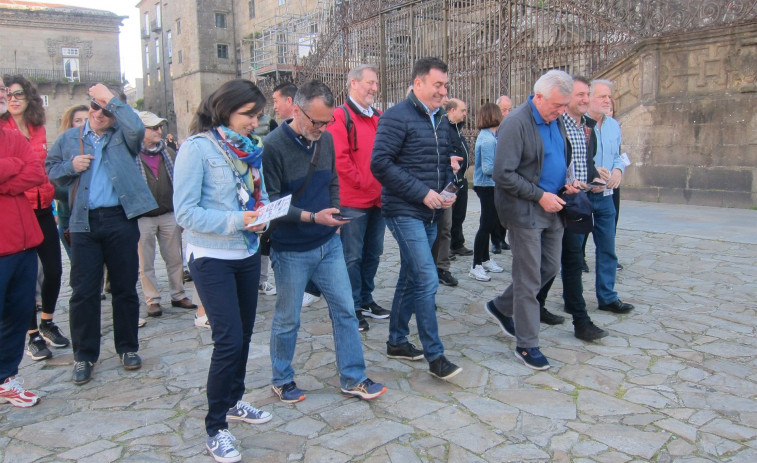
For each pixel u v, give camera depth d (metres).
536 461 2.76
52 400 3.54
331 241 3.36
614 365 3.86
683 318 4.74
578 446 2.88
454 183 3.54
